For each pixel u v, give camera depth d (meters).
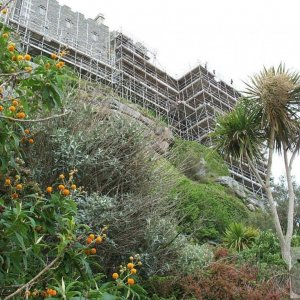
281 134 8.76
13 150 3.29
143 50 35.19
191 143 17.14
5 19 3.28
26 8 29.50
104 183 5.14
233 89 36.03
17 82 2.76
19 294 2.21
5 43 2.77
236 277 5.55
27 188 3.23
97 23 34.53
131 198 4.91
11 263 2.38
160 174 5.50
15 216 2.18
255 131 8.97
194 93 33.81
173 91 34.09
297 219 17.75
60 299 2.01
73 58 23.67
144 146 5.49
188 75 35.62
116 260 4.72
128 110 6.44
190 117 31.91
